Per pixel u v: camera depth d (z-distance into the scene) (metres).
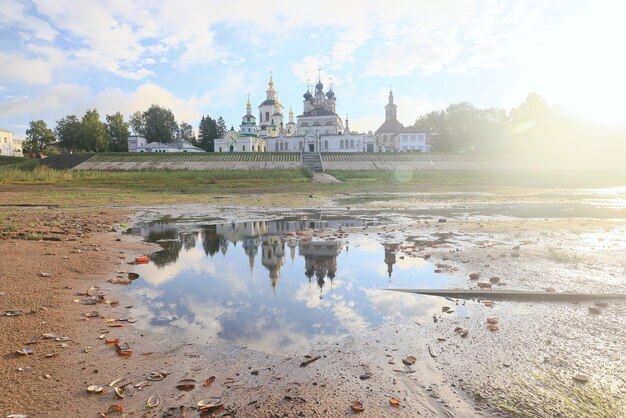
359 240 13.05
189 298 7.30
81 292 7.42
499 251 10.72
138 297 7.35
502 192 35.31
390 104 111.81
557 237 12.92
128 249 11.74
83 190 37.09
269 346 5.29
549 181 48.91
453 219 18.20
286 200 29.11
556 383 4.25
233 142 97.69
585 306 6.67
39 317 6.06
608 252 10.45
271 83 113.94
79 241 12.29
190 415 3.79
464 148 108.94
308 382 4.37
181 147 111.31
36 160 75.75
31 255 9.76
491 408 3.86
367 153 79.81
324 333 5.69
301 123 104.19
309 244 12.51
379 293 7.51
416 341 5.37
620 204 25.14
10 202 26.47
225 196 32.66
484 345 5.20
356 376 4.49
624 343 5.21
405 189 39.31
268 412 3.82
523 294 7.12
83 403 3.97
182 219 19.16
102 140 100.31
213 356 5.00
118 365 4.77
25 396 4.05
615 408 3.79
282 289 7.85
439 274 8.67
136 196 31.91
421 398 4.05
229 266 9.80
